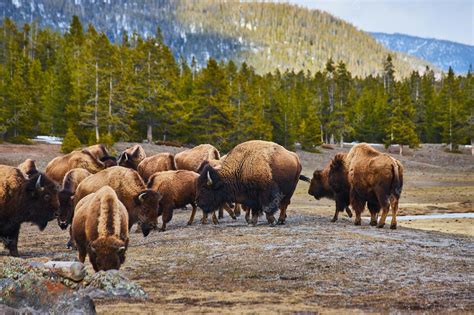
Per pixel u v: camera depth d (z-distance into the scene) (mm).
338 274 27109
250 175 44469
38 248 38125
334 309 20766
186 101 164500
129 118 153500
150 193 32906
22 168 42938
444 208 72125
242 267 29109
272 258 30922
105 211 24656
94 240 24344
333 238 36656
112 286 23250
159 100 158750
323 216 55906
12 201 33125
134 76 159250
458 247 34906
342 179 47969
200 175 46094
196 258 31812
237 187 45156
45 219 34312
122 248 23891
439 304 21500
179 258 32031
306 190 100312
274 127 186875
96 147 63844
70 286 23250
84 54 168000
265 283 25688
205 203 45781
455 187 116000
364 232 40594
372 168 43375
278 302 21969
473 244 36594
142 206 33062
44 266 23594
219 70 162500
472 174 160250
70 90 159875
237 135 165375
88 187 34781
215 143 160625
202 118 159750
